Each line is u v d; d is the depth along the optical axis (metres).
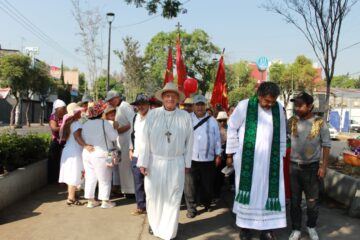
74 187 7.14
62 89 51.44
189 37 47.75
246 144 5.36
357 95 52.88
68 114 7.43
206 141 6.85
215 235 5.79
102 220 6.29
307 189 5.58
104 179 6.96
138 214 6.62
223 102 11.15
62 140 7.49
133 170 6.64
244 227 5.36
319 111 6.04
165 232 5.48
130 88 38.28
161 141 5.45
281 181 5.38
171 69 12.05
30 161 8.30
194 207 6.73
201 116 6.98
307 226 5.67
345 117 45.69
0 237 5.41
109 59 20.73
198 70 48.19
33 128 35.84
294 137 5.57
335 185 7.66
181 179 5.57
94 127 6.89
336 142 29.22
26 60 35.50
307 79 52.75
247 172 5.36
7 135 7.82
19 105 38.88
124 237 5.57
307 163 5.50
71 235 5.58
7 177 6.80
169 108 5.49
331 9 10.61
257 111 5.37
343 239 5.64
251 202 5.34
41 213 6.55
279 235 5.88
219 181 8.00
